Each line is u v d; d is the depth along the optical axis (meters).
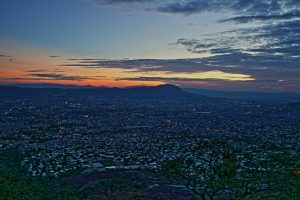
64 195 61.12
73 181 76.00
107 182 69.00
